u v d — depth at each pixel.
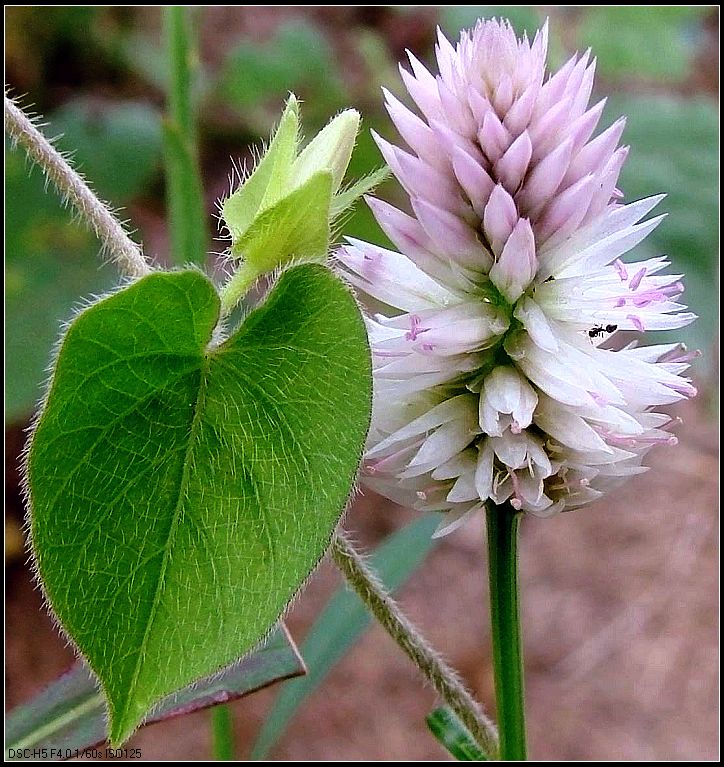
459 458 0.13
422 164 0.12
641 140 0.31
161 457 0.11
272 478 0.11
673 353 0.14
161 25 0.41
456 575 0.36
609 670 0.33
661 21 0.34
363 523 0.36
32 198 0.32
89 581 0.11
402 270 0.13
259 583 0.11
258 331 0.11
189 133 0.22
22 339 0.31
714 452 0.38
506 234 0.12
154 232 0.37
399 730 0.32
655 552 0.36
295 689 0.21
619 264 0.13
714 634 0.34
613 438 0.13
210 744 0.31
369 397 0.10
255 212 0.12
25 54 0.37
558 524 0.37
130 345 0.10
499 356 0.13
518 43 0.13
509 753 0.14
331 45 0.44
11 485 0.32
